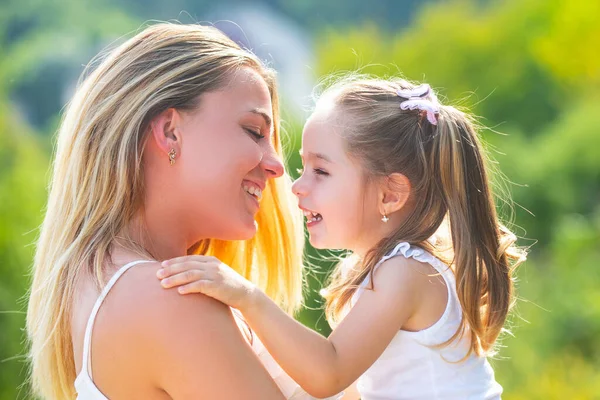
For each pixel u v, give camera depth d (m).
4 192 11.24
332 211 3.92
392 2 44.31
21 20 35.78
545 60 23.94
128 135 3.30
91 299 3.15
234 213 3.41
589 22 23.83
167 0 41.38
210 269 3.15
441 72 24.52
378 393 3.79
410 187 3.89
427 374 3.71
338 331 3.61
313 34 40.81
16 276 10.29
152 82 3.33
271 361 3.60
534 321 12.57
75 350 3.18
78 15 36.56
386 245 3.82
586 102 21.98
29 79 30.55
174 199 3.38
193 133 3.34
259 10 42.69
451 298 3.79
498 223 4.02
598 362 11.79
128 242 3.30
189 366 2.99
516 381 11.28
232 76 3.42
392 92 4.05
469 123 4.07
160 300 3.04
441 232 4.09
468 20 25.72
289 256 4.04
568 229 16.02
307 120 4.06
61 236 3.37
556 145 19.30
